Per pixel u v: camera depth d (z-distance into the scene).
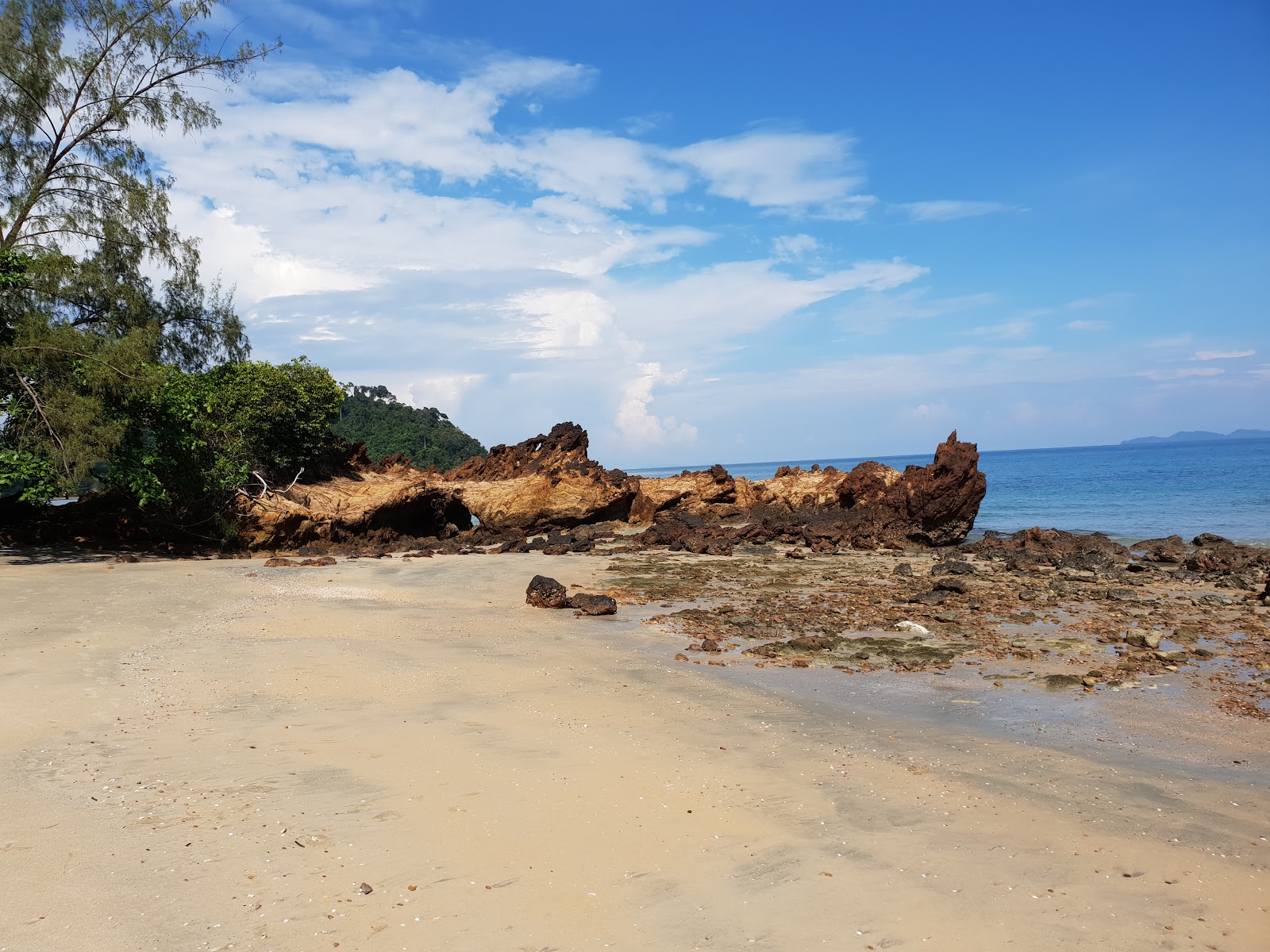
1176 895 6.08
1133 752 9.46
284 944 5.19
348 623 16.45
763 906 5.79
